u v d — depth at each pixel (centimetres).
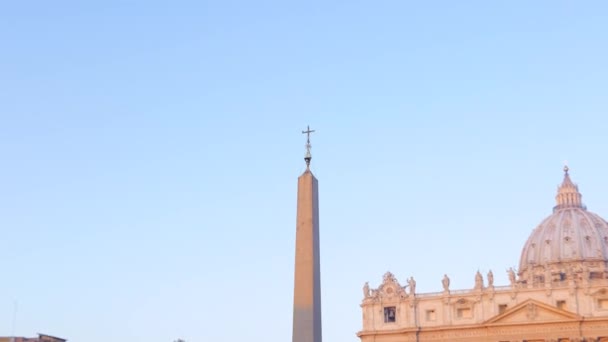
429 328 14325
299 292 3950
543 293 13900
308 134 4275
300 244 4034
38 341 13112
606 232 19675
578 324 13388
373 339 14725
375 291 15062
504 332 13825
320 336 3966
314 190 4166
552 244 19562
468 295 14338
